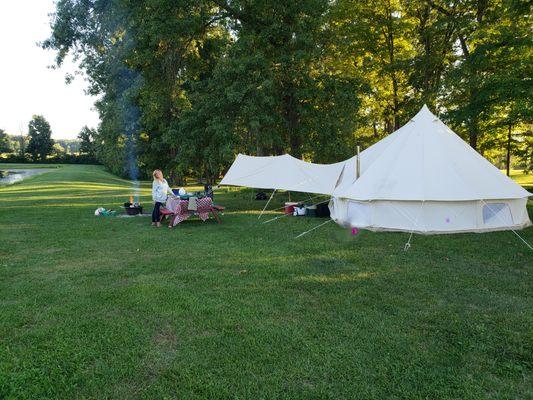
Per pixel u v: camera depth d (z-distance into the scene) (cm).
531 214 1159
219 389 296
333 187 1193
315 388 299
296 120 1797
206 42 1962
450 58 2062
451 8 1923
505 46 1356
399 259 668
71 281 558
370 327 404
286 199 1753
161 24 1479
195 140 1662
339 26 1992
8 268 626
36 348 357
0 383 300
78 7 1638
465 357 343
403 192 891
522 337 379
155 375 317
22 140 9756
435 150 944
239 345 364
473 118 1411
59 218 1170
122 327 402
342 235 878
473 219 891
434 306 459
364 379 311
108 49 1717
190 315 434
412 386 302
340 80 1736
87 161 8388
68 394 292
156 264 648
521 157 2095
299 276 576
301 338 377
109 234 914
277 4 1606
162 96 1745
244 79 1553
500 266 624
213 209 1082
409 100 2184
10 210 1366
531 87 1229
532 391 296
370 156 1130
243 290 515
